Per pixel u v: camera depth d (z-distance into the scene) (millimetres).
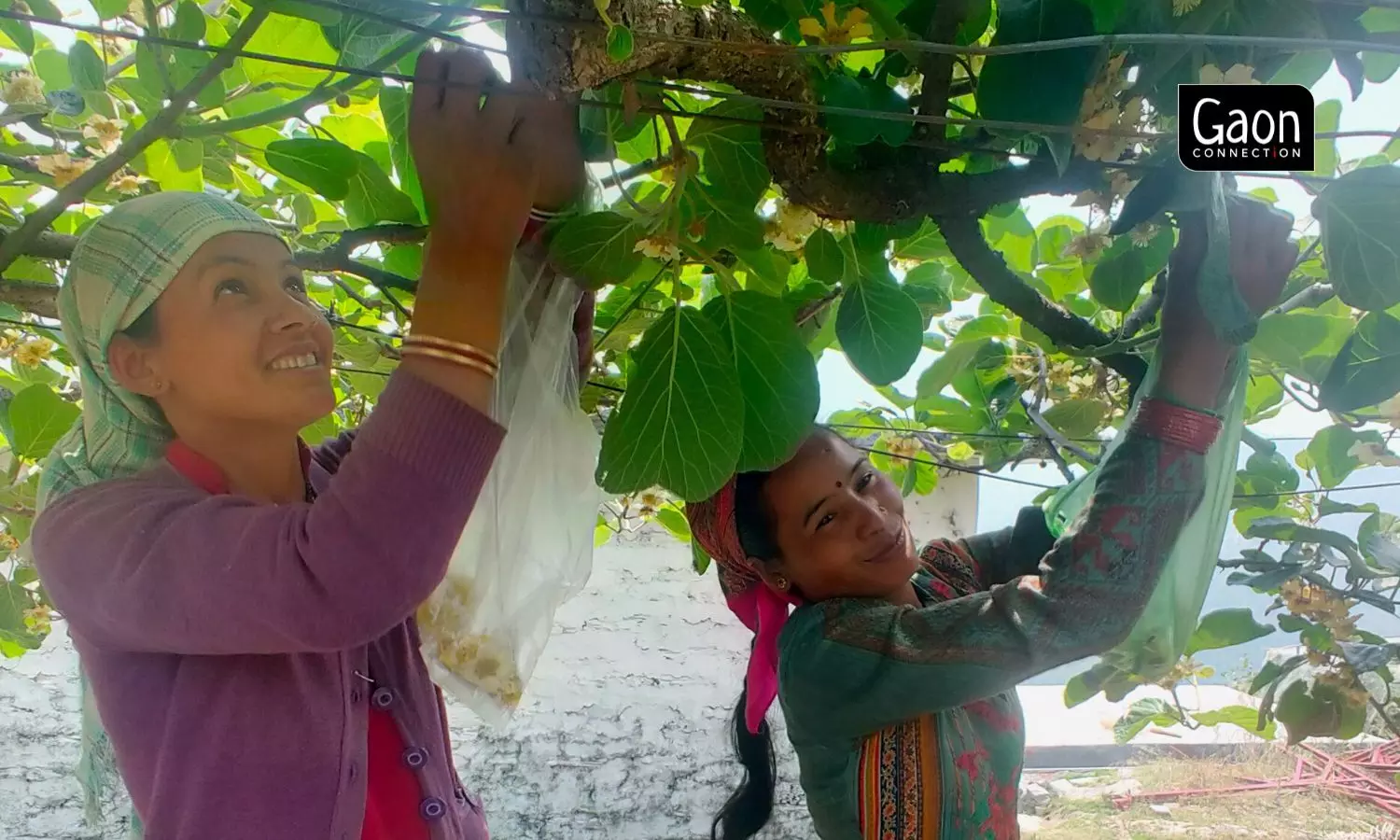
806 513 1399
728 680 4016
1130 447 1162
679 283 1158
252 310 957
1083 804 4684
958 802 1350
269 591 793
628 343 1806
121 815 3701
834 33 927
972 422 2246
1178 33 932
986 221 1821
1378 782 4570
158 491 924
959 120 888
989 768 1405
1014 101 942
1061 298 1916
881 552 1397
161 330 953
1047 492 1978
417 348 851
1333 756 4875
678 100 1218
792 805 3865
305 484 1148
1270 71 994
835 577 1416
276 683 974
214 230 956
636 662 4012
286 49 1265
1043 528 1672
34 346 1980
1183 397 1142
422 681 1212
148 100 1299
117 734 967
